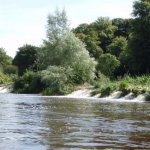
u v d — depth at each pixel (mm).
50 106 30109
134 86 46969
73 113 23453
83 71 64250
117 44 100750
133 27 77562
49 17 70688
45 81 62094
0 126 16219
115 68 81312
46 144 11719
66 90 59094
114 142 12297
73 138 13000
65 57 66688
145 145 11789
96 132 14680
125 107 29938
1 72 112812
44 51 69375
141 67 77562
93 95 51656
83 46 67375
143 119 20016
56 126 16422
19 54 118625
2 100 39531
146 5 77250
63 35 69125
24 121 18344
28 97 49562
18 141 12227
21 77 74500
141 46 76812
